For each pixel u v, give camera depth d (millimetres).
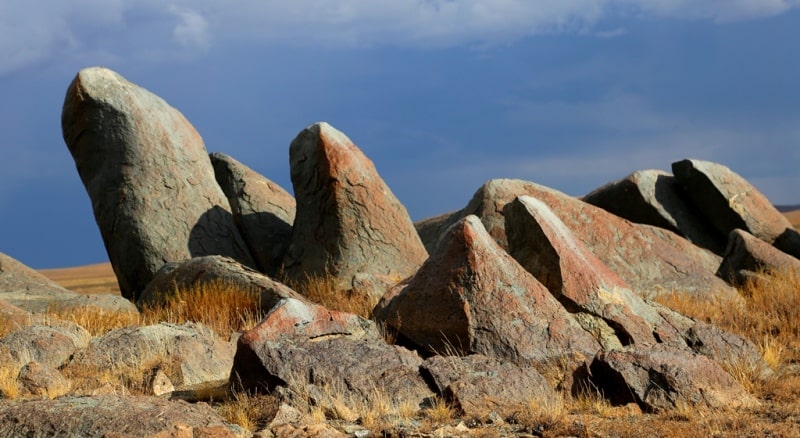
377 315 10602
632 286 16734
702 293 16641
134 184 18344
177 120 19625
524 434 6832
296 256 17891
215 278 14562
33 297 16141
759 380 9109
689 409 7613
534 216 10836
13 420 5953
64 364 9438
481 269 9742
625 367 8148
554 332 9508
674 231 23125
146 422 5961
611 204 23812
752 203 23547
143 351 9516
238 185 20047
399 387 7902
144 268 18047
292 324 8578
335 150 17781
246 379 8250
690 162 23266
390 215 17984
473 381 7875
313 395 7680
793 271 17641
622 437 6754
